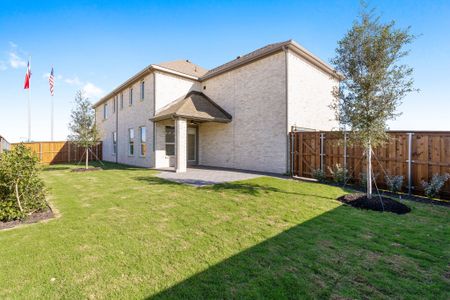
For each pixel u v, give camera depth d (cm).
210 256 324
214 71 1535
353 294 243
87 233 406
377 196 635
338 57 626
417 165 699
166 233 407
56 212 527
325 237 388
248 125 1298
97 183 895
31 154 531
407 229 426
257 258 318
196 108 1321
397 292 247
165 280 267
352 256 325
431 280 269
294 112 1150
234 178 988
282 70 1129
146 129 1509
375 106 577
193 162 1631
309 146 1012
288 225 445
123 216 498
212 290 248
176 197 659
